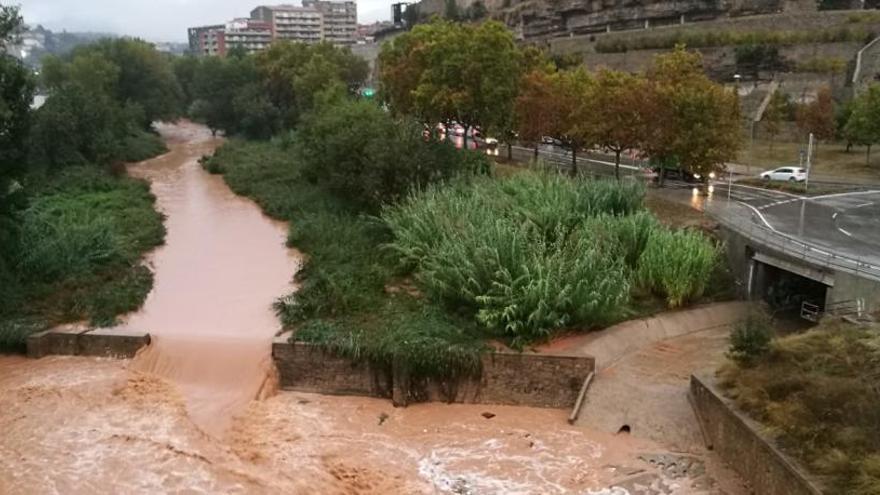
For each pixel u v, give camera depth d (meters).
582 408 25.39
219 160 73.25
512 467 22.45
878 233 35.12
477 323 28.83
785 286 33.66
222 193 60.09
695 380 24.16
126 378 27.25
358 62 98.69
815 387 20.31
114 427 24.12
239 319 31.33
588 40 92.12
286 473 21.95
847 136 57.75
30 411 25.00
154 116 97.44
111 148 65.75
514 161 60.00
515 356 26.38
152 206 53.12
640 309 31.70
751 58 73.25
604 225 32.97
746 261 34.00
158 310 32.47
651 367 27.56
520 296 28.39
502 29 54.44
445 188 38.97
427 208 35.31
